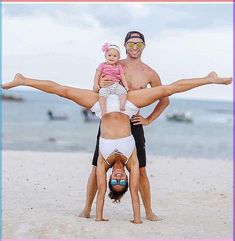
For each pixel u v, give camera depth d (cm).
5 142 3108
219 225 898
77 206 1011
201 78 845
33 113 5678
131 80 871
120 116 847
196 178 1419
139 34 876
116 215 939
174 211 1003
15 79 843
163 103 898
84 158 1753
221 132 4588
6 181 1261
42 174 1389
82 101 852
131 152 848
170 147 3247
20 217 882
